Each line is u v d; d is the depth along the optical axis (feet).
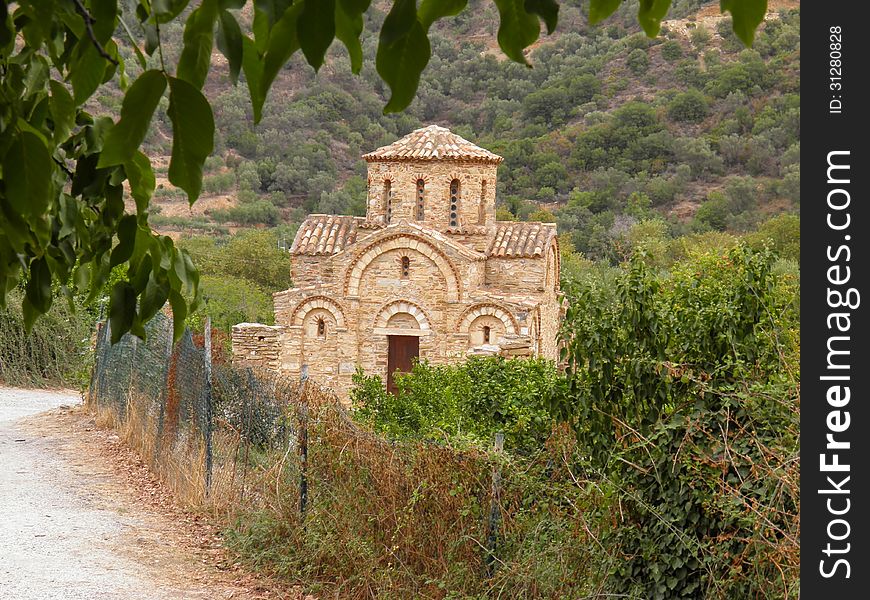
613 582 24.71
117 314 10.24
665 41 302.25
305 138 291.17
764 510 19.81
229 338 111.14
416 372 56.29
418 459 30.86
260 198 275.18
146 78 6.90
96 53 8.46
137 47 8.44
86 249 11.25
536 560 26.21
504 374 53.67
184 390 49.80
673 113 276.21
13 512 44.21
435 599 28.32
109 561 36.76
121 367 68.03
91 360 82.99
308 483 36.78
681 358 24.81
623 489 24.53
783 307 25.20
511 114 291.58
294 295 106.11
